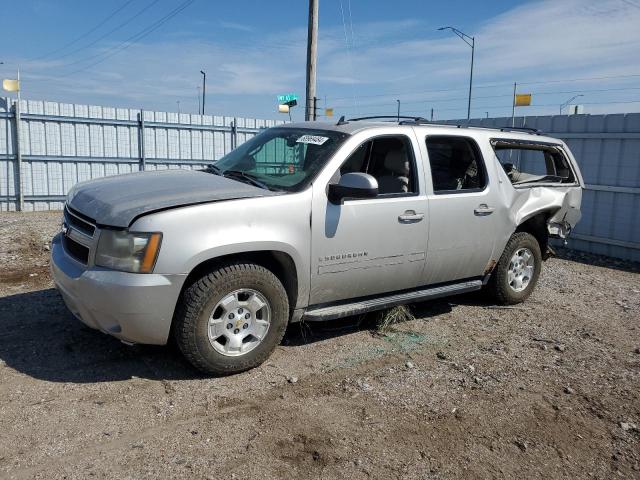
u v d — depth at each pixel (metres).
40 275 6.57
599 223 10.33
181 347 3.91
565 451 3.45
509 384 4.29
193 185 4.27
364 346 4.89
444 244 5.27
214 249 3.84
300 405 3.78
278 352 4.65
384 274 4.89
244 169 4.93
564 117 10.73
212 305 3.91
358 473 3.09
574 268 9.05
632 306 6.71
